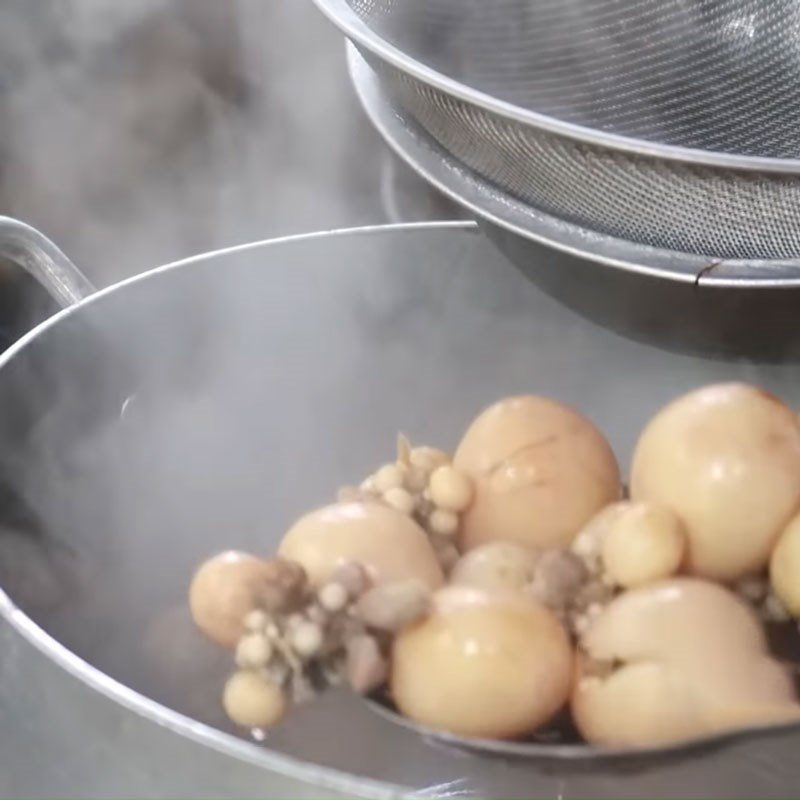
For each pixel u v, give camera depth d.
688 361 0.85
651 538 0.71
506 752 0.69
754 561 0.73
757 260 0.74
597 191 0.74
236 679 0.71
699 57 0.82
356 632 0.70
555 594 0.71
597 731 0.70
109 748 0.70
